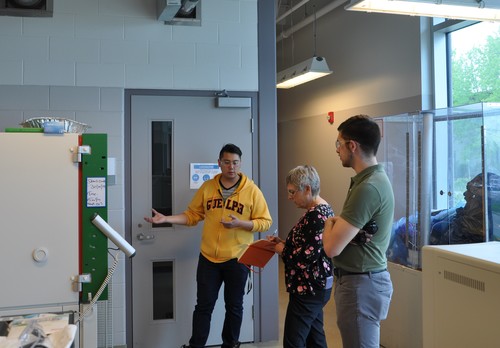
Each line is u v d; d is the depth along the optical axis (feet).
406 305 11.03
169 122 12.37
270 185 12.82
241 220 10.75
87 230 7.05
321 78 21.58
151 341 12.12
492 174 9.75
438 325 3.90
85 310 6.93
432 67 14.97
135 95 12.16
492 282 3.35
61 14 11.78
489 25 13.50
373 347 6.80
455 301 3.70
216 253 10.81
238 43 12.77
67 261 7.00
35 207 6.93
